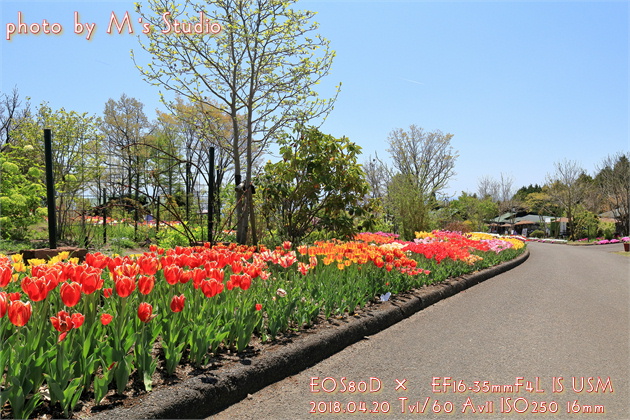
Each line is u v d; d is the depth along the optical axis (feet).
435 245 27.94
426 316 19.04
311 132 32.50
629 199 154.10
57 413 7.55
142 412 7.74
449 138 125.18
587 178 183.11
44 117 40.63
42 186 37.86
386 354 13.46
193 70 33.76
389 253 20.99
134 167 31.01
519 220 257.55
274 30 32.71
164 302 11.18
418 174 122.21
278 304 13.71
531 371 12.35
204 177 27.84
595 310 21.76
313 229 34.40
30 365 7.75
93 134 42.04
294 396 10.10
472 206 173.06
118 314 9.43
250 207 30.14
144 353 8.87
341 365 12.36
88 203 40.09
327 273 18.90
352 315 16.19
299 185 32.96
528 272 40.65
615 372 12.41
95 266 12.04
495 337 15.87
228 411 9.16
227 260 14.17
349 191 34.53
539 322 18.58
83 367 8.27
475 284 30.14
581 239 162.91
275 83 34.47
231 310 11.91
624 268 48.26
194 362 10.18
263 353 11.27
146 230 41.88
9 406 7.65
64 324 7.75
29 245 33.01
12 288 12.57
